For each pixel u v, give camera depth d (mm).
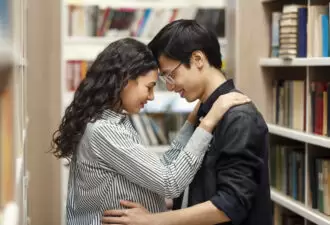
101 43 4090
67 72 4070
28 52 3484
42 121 3516
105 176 1710
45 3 3502
